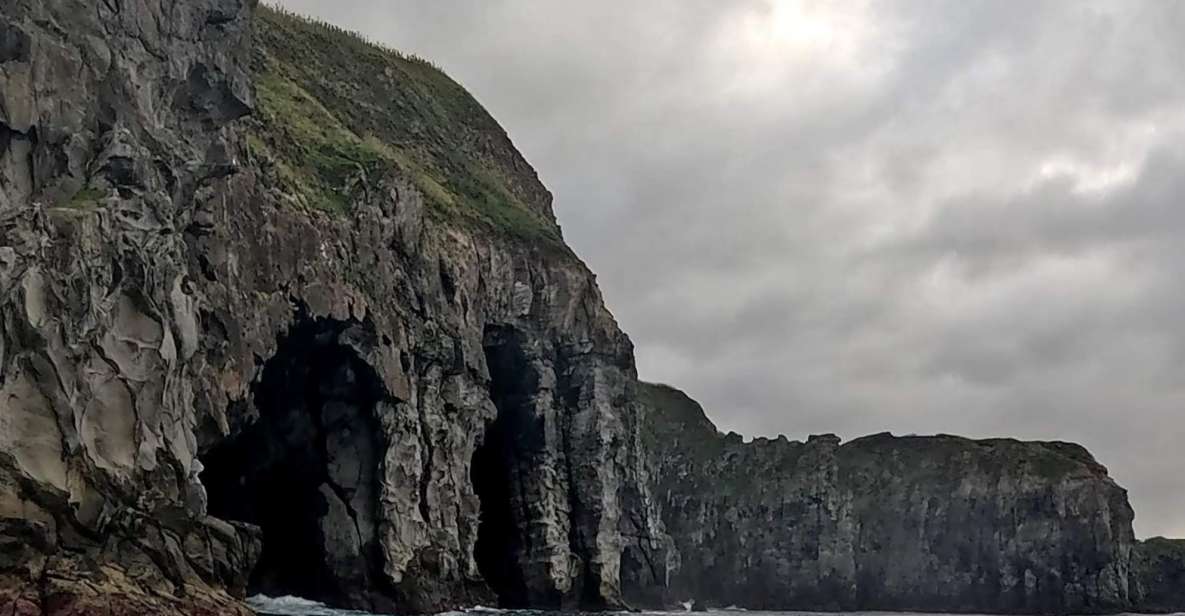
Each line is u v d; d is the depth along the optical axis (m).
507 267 117.06
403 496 88.06
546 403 117.25
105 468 49.34
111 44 56.22
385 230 92.50
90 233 50.31
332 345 85.12
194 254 66.12
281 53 123.06
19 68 50.19
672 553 175.38
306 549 88.00
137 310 53.44
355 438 87.81
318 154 95.06
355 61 138.00
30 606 42.44
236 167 65.56
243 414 73.56
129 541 48.97
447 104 152.62
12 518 43.19
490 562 116.50
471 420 102.56
